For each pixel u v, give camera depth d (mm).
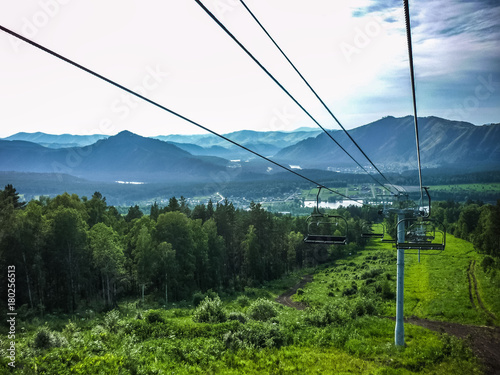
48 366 25594
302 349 36875
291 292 87562
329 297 74312
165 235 80500
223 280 96312
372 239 167750
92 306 64562
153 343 34312
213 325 39281
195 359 31297
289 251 116188
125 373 25641
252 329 38969
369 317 49656
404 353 35344
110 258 64812
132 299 73812
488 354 37750
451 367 33125
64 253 64125
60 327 48750
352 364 32812
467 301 57344
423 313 54094
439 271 82438
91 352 29594
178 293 76438
